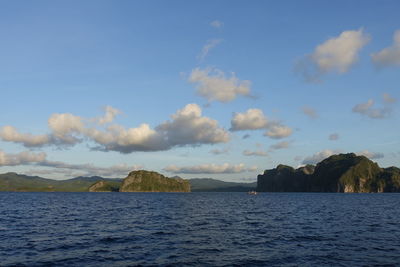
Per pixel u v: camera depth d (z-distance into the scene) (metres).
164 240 35.91
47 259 26.86
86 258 27.25
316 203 131.00
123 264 25.28
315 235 39.38
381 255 28.05
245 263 25.55
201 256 27.95
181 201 153.00
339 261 26.02
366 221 55.84
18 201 146.00
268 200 168.00
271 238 37.12
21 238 37.22
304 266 24.58
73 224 51.53
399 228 46.00
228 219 59.94
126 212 78.31
